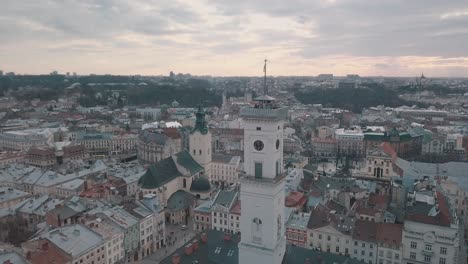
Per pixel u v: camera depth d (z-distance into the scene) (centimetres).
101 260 15712
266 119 10125
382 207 18638
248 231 10881
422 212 16500
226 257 13000
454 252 15012
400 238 15850
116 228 16888
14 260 13062
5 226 19200
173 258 12888
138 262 17788
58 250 14162
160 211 19638
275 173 10562
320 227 16938
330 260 12575
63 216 18200
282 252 11412
